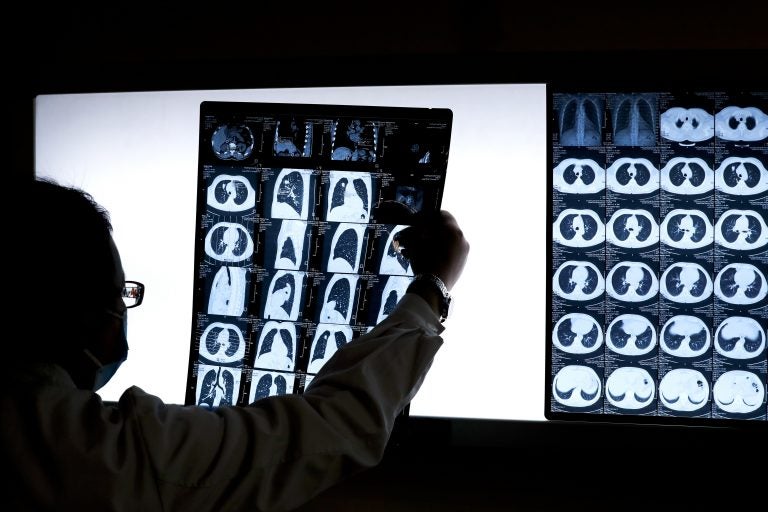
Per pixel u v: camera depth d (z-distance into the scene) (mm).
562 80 1193
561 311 1172
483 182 1298
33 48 1422
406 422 1208
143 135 1417
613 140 1169
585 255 1169
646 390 1147
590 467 1208
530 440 1227
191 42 1403
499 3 1300
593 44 1277
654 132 1160
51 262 805
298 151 1224
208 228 1256
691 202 1147
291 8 1376
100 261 862
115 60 1419
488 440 1236
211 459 785
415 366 923
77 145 1438
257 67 1351
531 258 1272
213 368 1246
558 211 1179
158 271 1396
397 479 1241
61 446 733
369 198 1201
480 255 1286
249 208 1242
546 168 1200
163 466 760
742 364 1128
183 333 1377
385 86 1327
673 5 1256
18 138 1404
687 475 1181
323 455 816
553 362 1172
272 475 807
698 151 1149
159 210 1404
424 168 1183
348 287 1209
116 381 1390
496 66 1272
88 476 729
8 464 735
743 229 1136
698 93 1150
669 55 1218
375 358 905
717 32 1244
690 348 1141
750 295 1130
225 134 1243
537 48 1292
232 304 1247
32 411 755
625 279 1159
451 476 1235
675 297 1147
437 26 1327
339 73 1324
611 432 1206
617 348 1156
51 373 821
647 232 1157
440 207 1181
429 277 1060
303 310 1223
